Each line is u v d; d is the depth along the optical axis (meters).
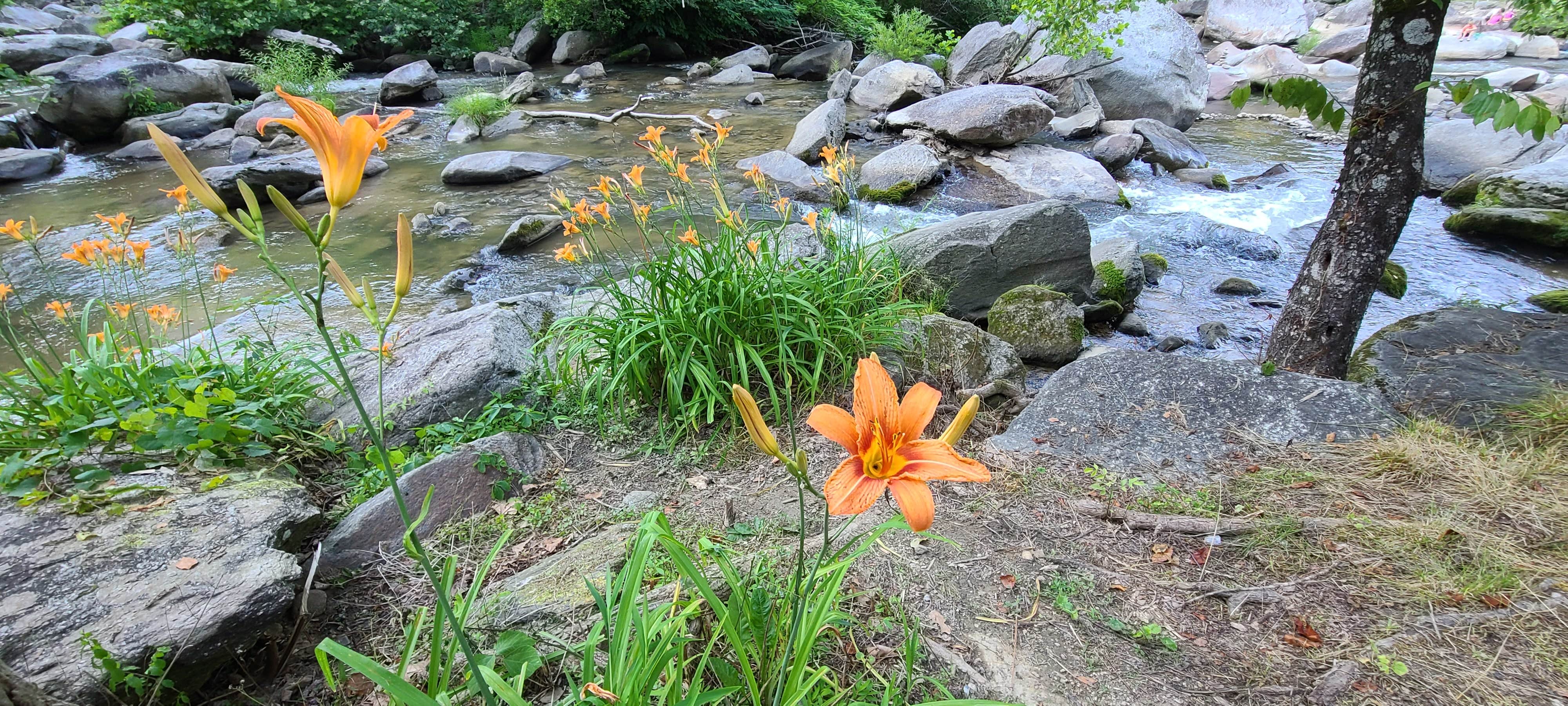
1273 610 2.20
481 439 3.02
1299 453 2.93
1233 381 3.32
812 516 2.67
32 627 1.82
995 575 2.36
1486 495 2.58
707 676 1.95
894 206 8.19
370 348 3.77
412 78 13.07
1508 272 6.34
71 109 10.68
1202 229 7.23
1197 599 2.26
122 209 7.94
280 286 6.10
